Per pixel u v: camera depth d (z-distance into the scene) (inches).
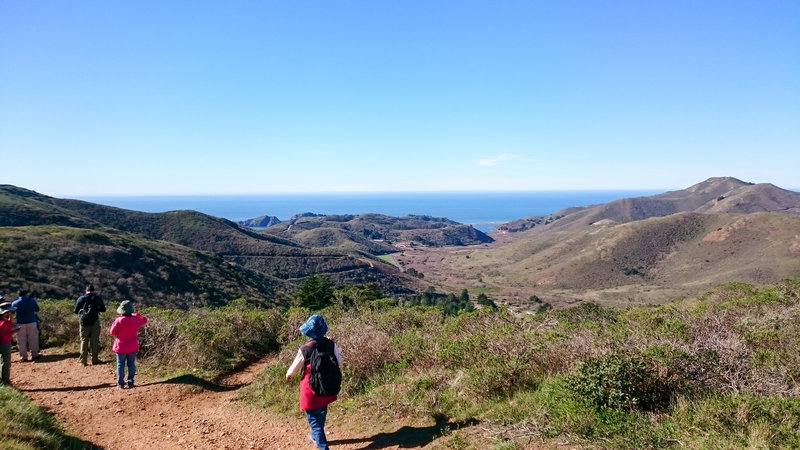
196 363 366.6
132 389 306.7
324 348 187.9
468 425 196.5
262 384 302.4
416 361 291.0
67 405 269.7
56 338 446.6
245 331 474.0
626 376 183.2
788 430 139.7
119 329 307.9
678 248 5246.1
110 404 275.6
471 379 233.1
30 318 383.9
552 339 269.4
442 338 342.3
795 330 261.4
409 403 228.5
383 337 328.5
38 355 389.4
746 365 193.6
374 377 280.2
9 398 222.1
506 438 173.0
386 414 225.3
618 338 241.1
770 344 241.0
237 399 288.7
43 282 1285.7
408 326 451.5
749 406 154.2
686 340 227.5
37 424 206.1
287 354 336.5
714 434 142.9
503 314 410.0
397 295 3659.0
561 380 200.8
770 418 148.8
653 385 182.7
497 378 227.0
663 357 190.7
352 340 315.9
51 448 187.0
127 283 1494.8
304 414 243.0
